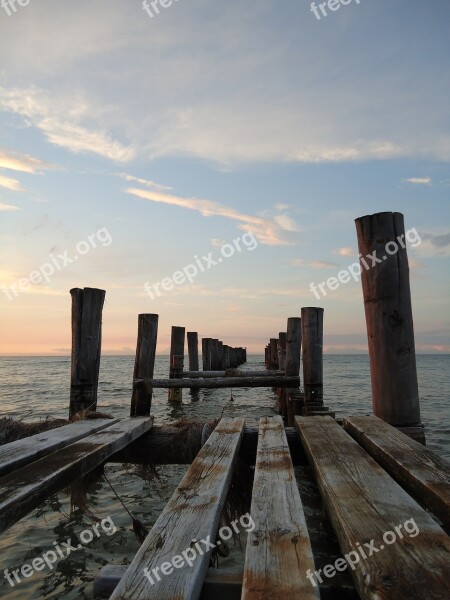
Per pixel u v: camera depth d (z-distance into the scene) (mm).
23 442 3283
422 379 30766
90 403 6422
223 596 1624
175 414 12672
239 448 3729
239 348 37781
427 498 2258
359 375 36812
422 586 1379
